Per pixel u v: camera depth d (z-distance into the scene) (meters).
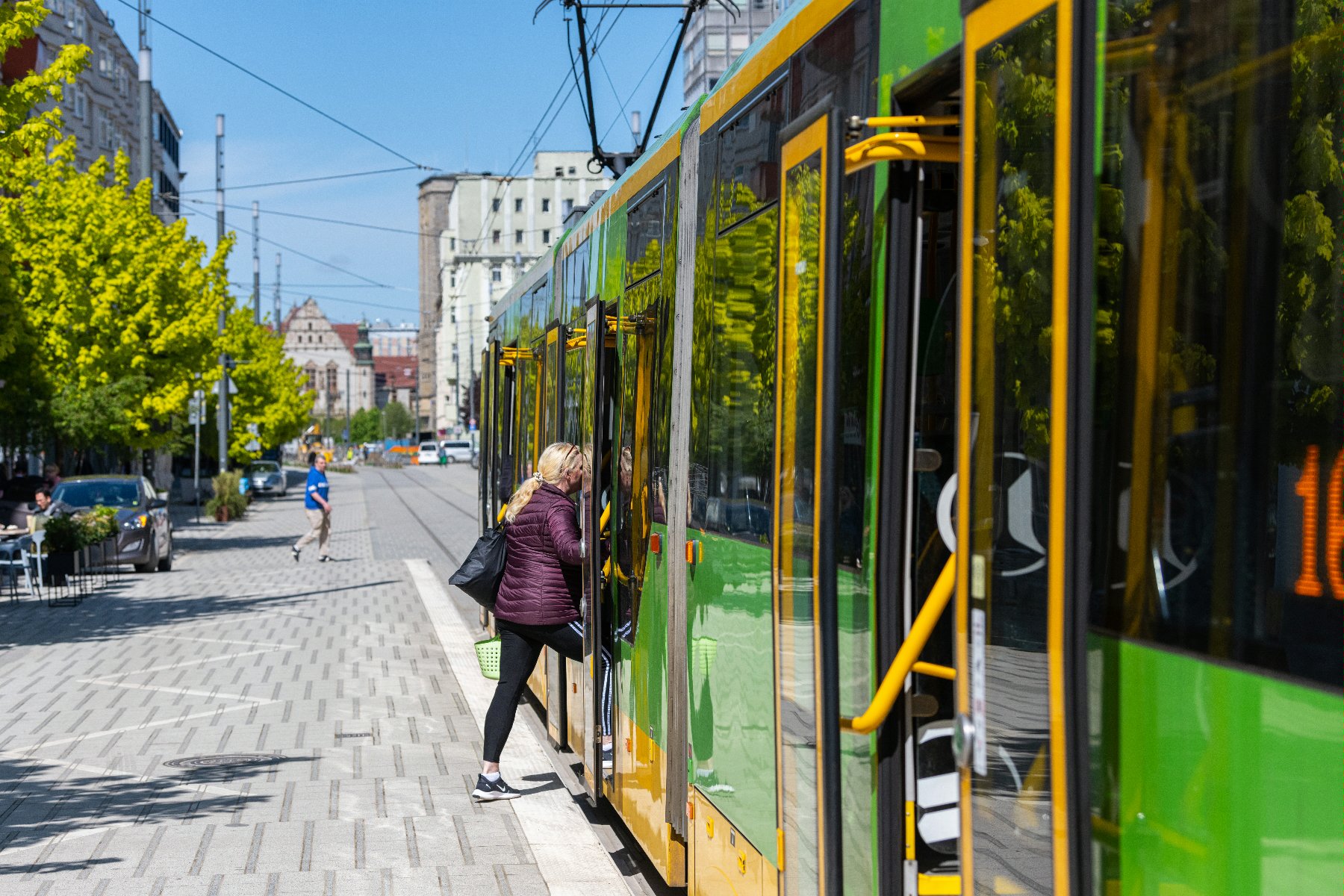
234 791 8.30
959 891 3.36
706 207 5.22
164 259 28.52
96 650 14.43
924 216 3.41
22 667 13.26
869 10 3.62
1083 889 2.42
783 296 3.98
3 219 22.64
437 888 6.44
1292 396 2.12
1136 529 2.41
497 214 118.19
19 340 25.06
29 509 24.45
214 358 33.03
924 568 3.38
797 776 3.83
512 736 10.02
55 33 54.16
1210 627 2.23
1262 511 2.15
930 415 3.39
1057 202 2.54
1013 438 2.75
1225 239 2.26
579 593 7.91
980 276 2.90
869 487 3.46
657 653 6.02
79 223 27.50
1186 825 2.25
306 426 69.12
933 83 3.29
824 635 3.44
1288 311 2.13
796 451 3.84
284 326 192.75
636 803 6.46
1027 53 2.70
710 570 5.02
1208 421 2.27
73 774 8.77
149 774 8.76
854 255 3.60
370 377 197.50
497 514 12.06
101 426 26.97
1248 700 2.14
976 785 2.90
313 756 9.28
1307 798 2.03
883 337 3.39
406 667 13.16
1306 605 2.06
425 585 21.55
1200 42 2.33
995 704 2.82
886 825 3.37
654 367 6.17
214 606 18.56
